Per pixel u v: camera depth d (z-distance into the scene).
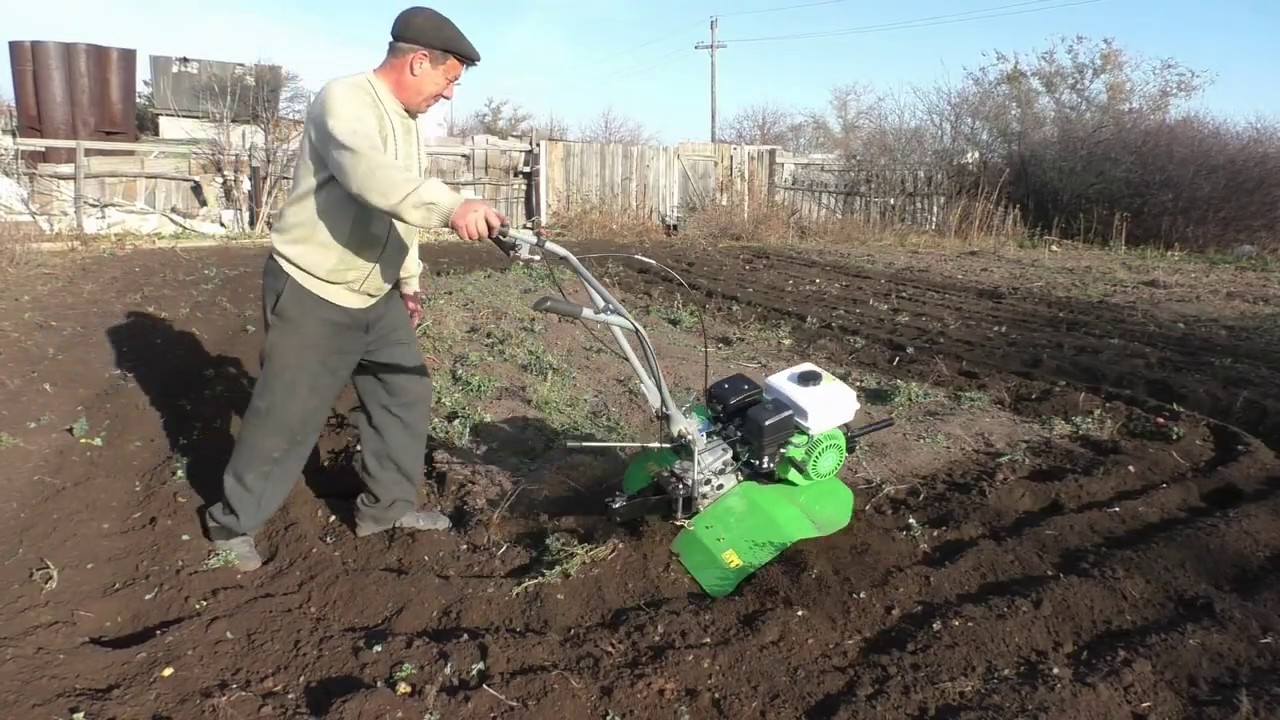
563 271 11.19
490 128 34.88
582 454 5.13
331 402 3.83
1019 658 3.29
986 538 4.24
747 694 3.07
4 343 6.83
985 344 7.97
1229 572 3.93
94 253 11.52
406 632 3.40
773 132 41.59
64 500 4.40
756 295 10.16
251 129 14.81
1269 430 5.80
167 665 3.15
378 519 4.09
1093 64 19.30
